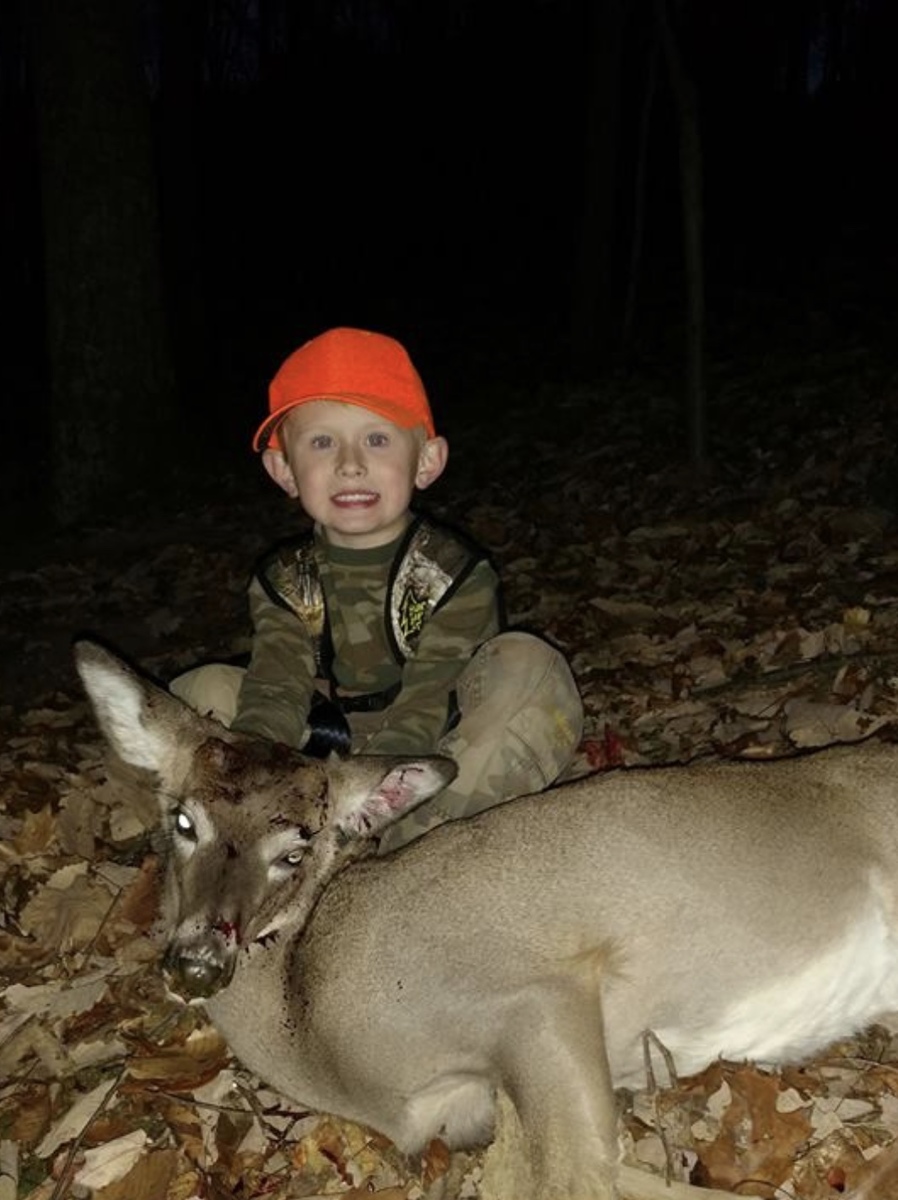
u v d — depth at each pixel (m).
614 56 5.58
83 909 1.75
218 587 3.42
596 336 5.78
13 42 9.00
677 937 1.29
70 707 2.73
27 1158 1.36
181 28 6.36
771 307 6.21
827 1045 1.38
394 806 1.29
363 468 1.42
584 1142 1.19
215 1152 1.32
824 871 1.35
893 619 2.27
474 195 9.03
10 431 6.42
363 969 1.26
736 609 2.51
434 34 9.95
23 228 8.55
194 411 6.05
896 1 9.16
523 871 1.28
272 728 1.40
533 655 1.48
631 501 3.50
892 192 7.91
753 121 9.02
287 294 8.30
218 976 1.14
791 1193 1.21
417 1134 1.29
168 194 6.36
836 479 3.20
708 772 1.38
